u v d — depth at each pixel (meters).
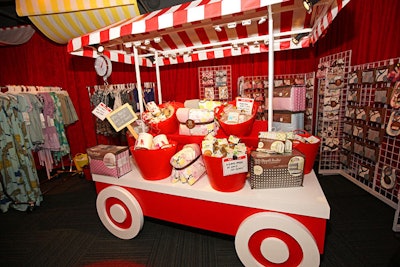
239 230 1.31
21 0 2.61
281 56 3.75
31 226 2.22
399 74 1.95
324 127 2.97
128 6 2.57
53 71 3.81
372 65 2.37
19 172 2.49
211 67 3.88
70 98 3.87
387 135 2.19
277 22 1.74
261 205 1.26
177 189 1.50
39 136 2.84
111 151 1.73
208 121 1.68
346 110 2.78
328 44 3.29
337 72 2.77
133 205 1.68
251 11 1.48
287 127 2.53
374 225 1.95
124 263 1.64
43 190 3.05
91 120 4.04
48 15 2.70
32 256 1.78
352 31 2.76
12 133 2.45
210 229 1.48
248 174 1.49
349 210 2.19
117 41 1.93
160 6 3.31
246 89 3.79
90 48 1.96
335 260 1.58
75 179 3.44
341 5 1.14
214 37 2.09
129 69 4.23
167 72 4.26
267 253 1.28
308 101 3.45
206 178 1.60
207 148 1.34
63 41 3.21
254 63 3.77
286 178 1.31
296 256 1.24
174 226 2.08
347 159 2.84
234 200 1.32
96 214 2.40
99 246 1.85
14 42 3.57
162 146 1.58
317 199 1.19
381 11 2.28
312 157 1.45
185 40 2.15
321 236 1.19
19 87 2.92
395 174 2.10
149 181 1.61
